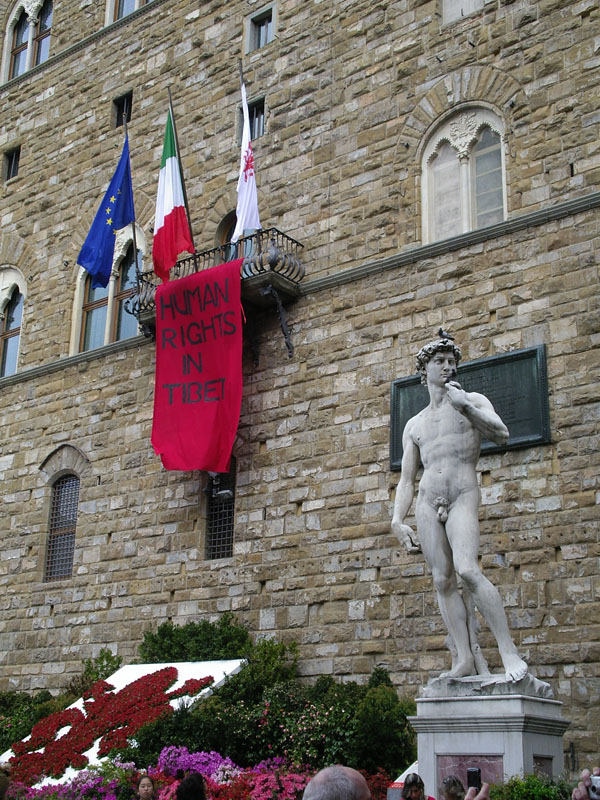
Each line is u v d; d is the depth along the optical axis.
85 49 30.92
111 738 17.22
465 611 13.26
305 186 23.73
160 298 23.62
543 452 18.23
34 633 25.75
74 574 25.42
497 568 18.14
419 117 22.19
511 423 18.67
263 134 25.25
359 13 24.00
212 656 20.52
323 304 22.42
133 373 26.08
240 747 16.75
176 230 23.81
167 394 23.22
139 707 18.16
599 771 8.21
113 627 24.06
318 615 20.39
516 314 19.38
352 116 23.39
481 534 18.47
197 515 23.34
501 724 11.92
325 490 21.16
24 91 32.38
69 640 24.89
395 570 19.59
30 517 27.14
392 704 16.77
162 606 23.22
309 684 20.00
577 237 19.02
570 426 18.06
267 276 22.28
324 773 5.84
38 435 27.77
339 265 22.58
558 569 17.50
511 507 18.30
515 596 17.80
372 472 20.55
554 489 17.92
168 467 22.73
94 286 25.44
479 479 18.81
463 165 21.36
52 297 29.11
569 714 16.67
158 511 24.17
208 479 23.53
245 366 23.42
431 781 12.30
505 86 20.92
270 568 21.48
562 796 11.15
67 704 21.70
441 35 22.31
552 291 19.03
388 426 20.62
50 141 30.97
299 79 24.75
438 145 21.94
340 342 21.91
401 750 15.76
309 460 21.62
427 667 18.58
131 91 29.19
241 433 22.94
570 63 20.16
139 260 27.44
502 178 20.78
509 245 19.86
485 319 19.78
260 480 22.28
